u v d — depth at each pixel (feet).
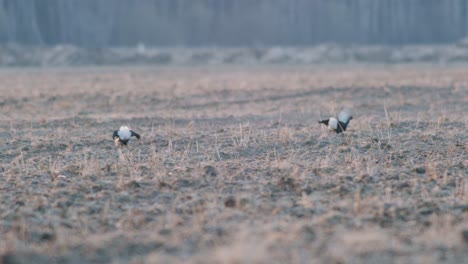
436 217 102.37
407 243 90.53
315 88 359.66
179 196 118.21
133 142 181.16
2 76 550.77
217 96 342.64
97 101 331.57
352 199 114.42
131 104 319.06
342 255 84.12
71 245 91.86
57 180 133.49
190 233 95.96
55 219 104.94
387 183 126.21
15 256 87.45
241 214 105.70
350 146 165.48
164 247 90.58
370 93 333.21
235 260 82.17
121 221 103.24
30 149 174.91
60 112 290.56
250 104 308.60
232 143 175.42
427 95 321.73
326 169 139.03
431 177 129.90
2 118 262.26
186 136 190.39
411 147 164.86
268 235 91.91
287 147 167.43
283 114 259.19
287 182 125.39
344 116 185.16
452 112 255.70
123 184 126.21
